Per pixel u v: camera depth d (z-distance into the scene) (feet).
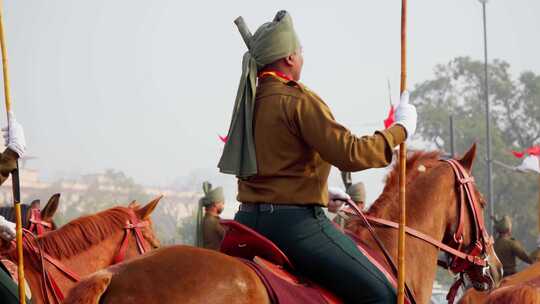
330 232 43.70
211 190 107.55
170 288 37.42
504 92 398.83
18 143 51.19
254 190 43.98
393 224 48.88
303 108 42.88
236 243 43.37
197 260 38.88
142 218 63.41
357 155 41.73
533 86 397.19
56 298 57.67
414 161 52.03
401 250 43.47
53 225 77.10
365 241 48.14
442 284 277.44
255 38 45.42
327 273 43.09
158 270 37.91
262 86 44.88
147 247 62.95
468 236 52.06
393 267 46.60
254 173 43.34
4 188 213.66
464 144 371.76
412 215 50.21
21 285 49.39
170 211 555.28
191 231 394.32
